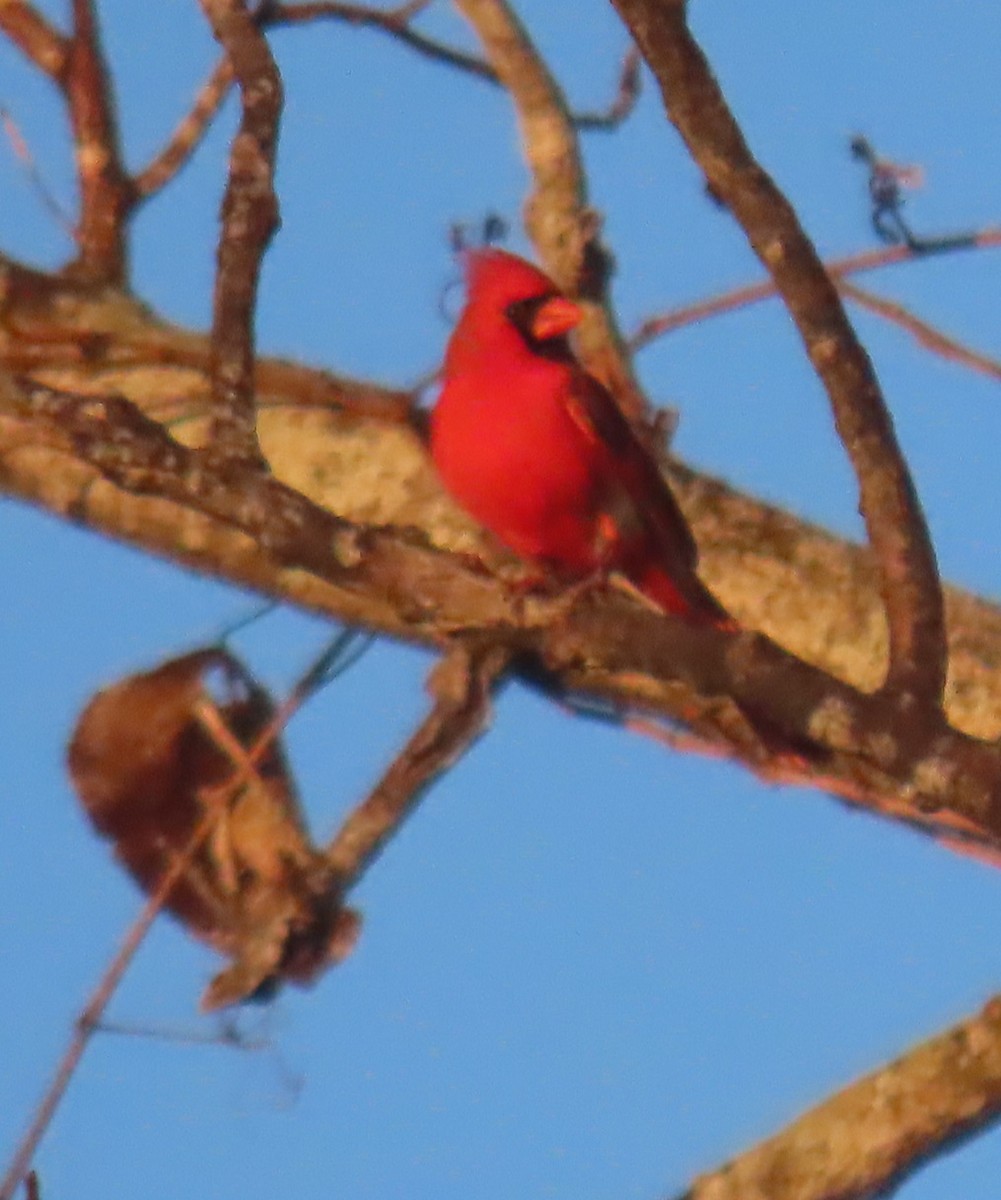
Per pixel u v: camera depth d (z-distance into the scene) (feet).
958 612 32.83
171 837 28.68
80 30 37.22
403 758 27.04
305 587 32.99
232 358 23.67
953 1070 29.37
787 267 23.47
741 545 33.73
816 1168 29.25
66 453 24.68
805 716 22.06
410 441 34.71
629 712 31.48
